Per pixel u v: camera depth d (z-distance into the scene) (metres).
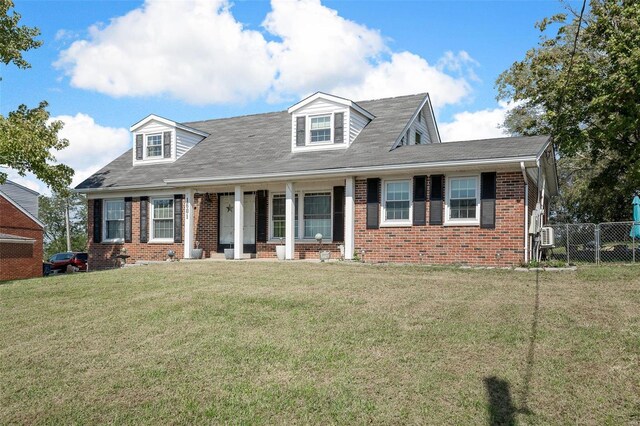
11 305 10.30
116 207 21.14
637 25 17.48
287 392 5.58
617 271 12.02
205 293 10.59
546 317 7.97
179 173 19.47
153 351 7.06
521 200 13.84
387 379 5.82
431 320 8.03
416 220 15.19
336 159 16.70
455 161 14.02
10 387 6.02
